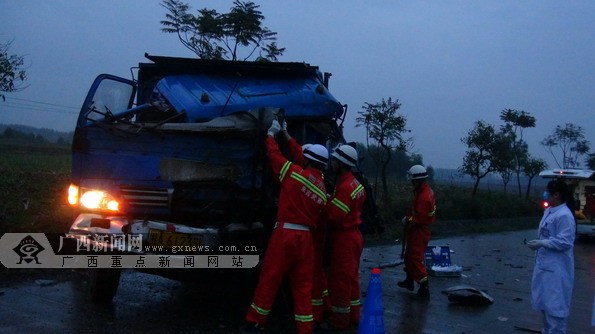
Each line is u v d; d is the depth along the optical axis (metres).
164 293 7.96
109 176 6.30
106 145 6.31
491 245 16.30
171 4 13.66
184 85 7.41
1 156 16.48
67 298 7.21
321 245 6.77
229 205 6.58
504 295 9.18
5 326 5.91
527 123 30.44
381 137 18.67
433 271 10.64
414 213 8.66
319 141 8.05
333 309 6.63
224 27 13.77
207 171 6.47
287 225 5.92
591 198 19.58
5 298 7.00
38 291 7.45
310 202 5.94
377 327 5.83
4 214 9.19
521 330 7.06
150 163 6.35
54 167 14.25
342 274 6.60
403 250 8.98
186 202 6.47
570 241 5.91
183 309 7.17
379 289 5.91
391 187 23.47
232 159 6.55
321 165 6.11
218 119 6.57
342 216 6.47
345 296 6.60
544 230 6.09
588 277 11.68
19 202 9.99
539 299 6.05
